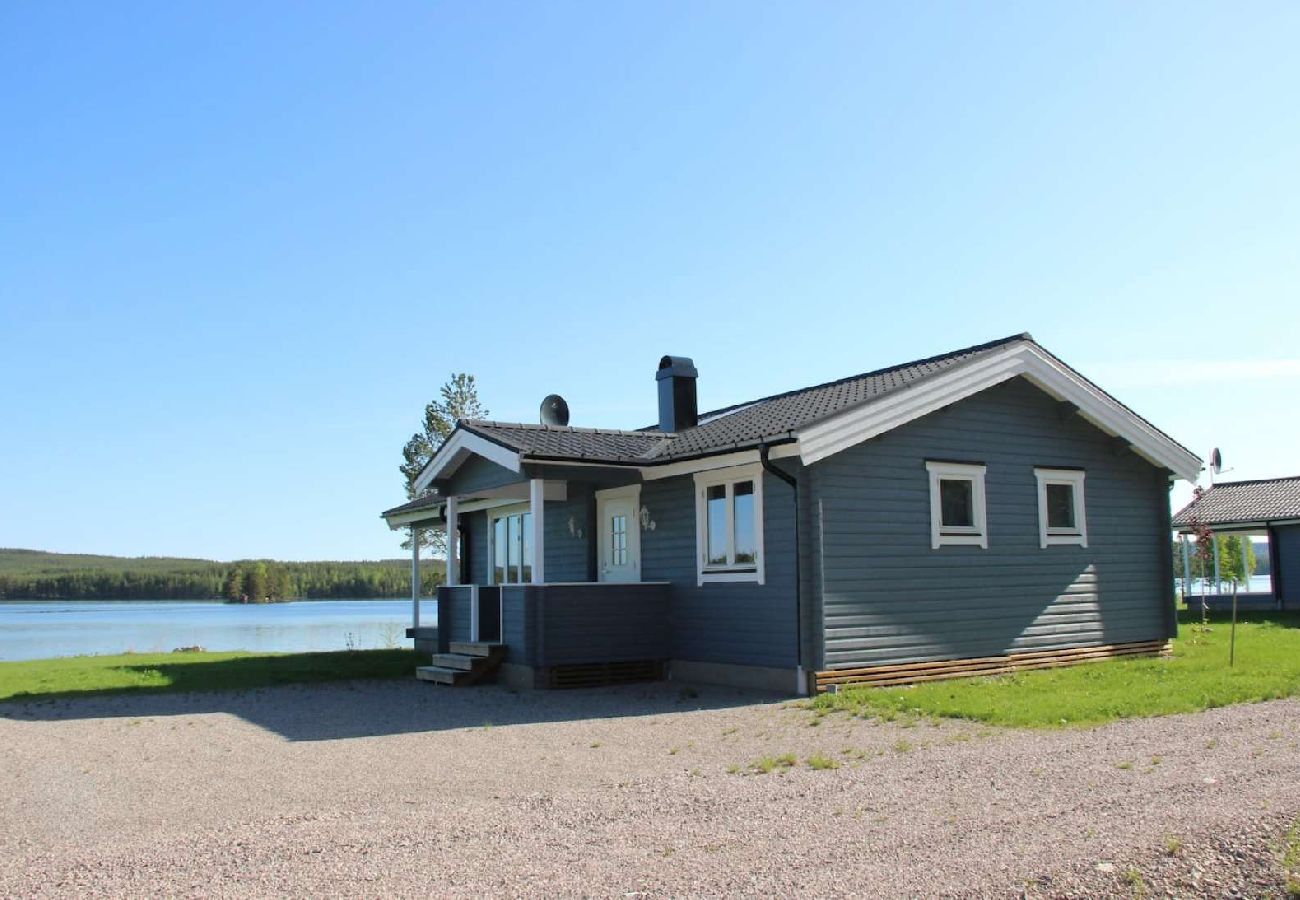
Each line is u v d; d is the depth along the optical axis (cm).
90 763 955
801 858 577
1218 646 1761
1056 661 1545
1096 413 1594
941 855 572
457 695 1427
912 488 1421
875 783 769
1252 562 5475
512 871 562
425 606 6462
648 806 712
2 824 715
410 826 665
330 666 1886
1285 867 538
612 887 534
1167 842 575
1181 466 1695
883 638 1362
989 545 1494
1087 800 680
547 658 1452
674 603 1555
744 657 1414
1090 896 513
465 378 3519
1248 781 716
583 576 1789
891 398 1358
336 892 529
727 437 1448
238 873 564
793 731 1045
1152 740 895
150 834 674
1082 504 1617
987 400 1523
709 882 539
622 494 1700
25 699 1452
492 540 2205
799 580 1320
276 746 1034
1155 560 1708
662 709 1241
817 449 1284
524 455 1442
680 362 1847
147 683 1625
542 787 804
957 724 1038
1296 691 1152
